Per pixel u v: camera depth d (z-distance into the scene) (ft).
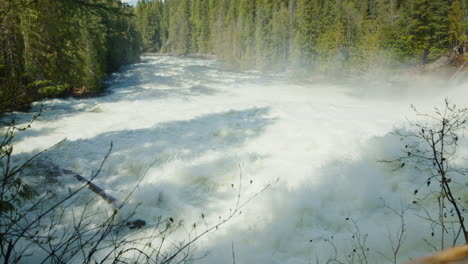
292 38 133.69
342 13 125.29
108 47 108.68
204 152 27.76
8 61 44.47
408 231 14.73
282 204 18.54
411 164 20.51
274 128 33.96
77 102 53.98
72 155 27.91
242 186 21.43
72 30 56.18
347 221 16.78
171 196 20.12
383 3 133.69
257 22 153.07
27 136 32.94
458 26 96.99
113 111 47.01
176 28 257.14
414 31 102.53
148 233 16.11
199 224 17.21
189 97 59.93
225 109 44.34
